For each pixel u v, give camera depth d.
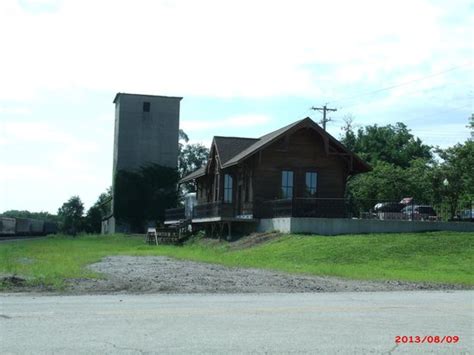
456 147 51.88
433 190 52.44
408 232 32.94
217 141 45.91
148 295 14.20
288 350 8.15
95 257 27.97
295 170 39.94
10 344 8.24
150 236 48.72
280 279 18.66
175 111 79.19
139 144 77.62
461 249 27.70
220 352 7.95
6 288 15.02
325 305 12.65
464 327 10.16
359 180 62.88
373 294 15.34
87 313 10.94
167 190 76.50
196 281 17.52
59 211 115.44
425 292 16.14
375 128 91.00
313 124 38.91
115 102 82.25
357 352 8.12
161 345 8.30
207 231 45.78
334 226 32.97
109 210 88.25
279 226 34.94
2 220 73.25
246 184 41.25
